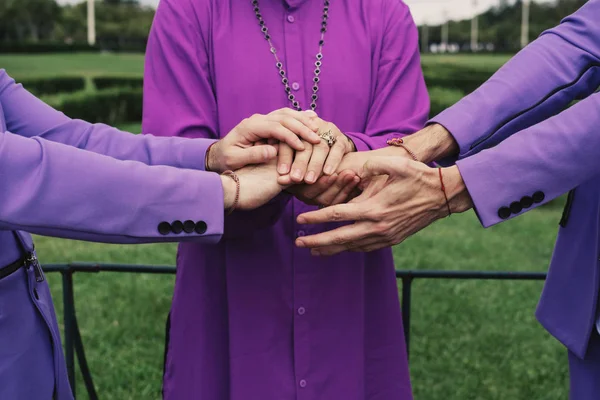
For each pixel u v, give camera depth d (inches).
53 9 2187.5
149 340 195.6
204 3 82.3
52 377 68.8
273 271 82.0
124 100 707.4
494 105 81.9
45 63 1198.3
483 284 236.4
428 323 203.6
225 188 73.9
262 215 78.6
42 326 68.3
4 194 60.4
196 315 84.0
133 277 238.4
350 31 82.9
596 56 81.1
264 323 82.1
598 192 75.0
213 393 84.4
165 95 82.4
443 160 84.0
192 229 66.2
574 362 79.8
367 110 84.0
